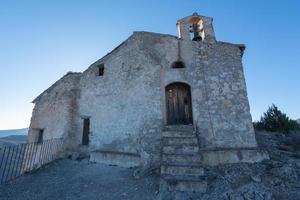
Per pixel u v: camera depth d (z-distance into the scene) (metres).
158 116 9.09
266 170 7.30
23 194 6.61
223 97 9.59
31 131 13.14
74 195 6.38
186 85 10.31
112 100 11.04
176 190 5.90
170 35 10.88
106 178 7.70
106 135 10.63
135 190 6.41
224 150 8.23
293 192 5.87
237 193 5.58
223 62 10.28
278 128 13.48
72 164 9.86
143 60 10.41
